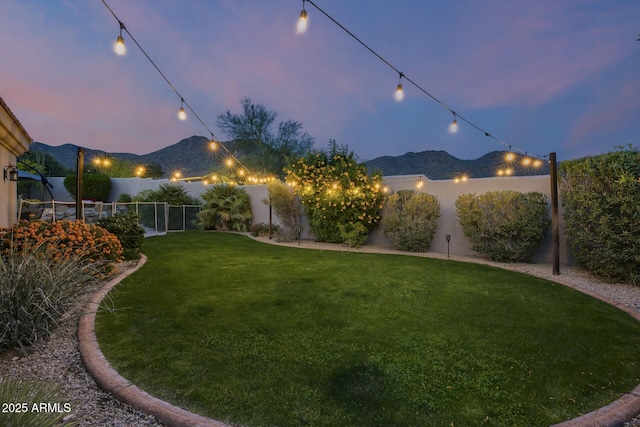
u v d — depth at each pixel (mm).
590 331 3318
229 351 2811
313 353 2795
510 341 3066
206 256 7746
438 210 8789
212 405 2082
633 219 5113
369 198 9711
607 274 5531
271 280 5301
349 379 2400
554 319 3641
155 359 2652
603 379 2441
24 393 1569
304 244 10500
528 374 2502
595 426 1942
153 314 3676
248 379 2379
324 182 10344
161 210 14461
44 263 3191
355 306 4020
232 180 17547
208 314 3691
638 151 5246
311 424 1928
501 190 8156
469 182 8656
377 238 10219
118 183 20609
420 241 8758
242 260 7199
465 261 7418
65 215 10328
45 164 21250
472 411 2066
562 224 7258
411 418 1992
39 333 2895
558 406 2127
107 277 5285
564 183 6367
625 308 4090
